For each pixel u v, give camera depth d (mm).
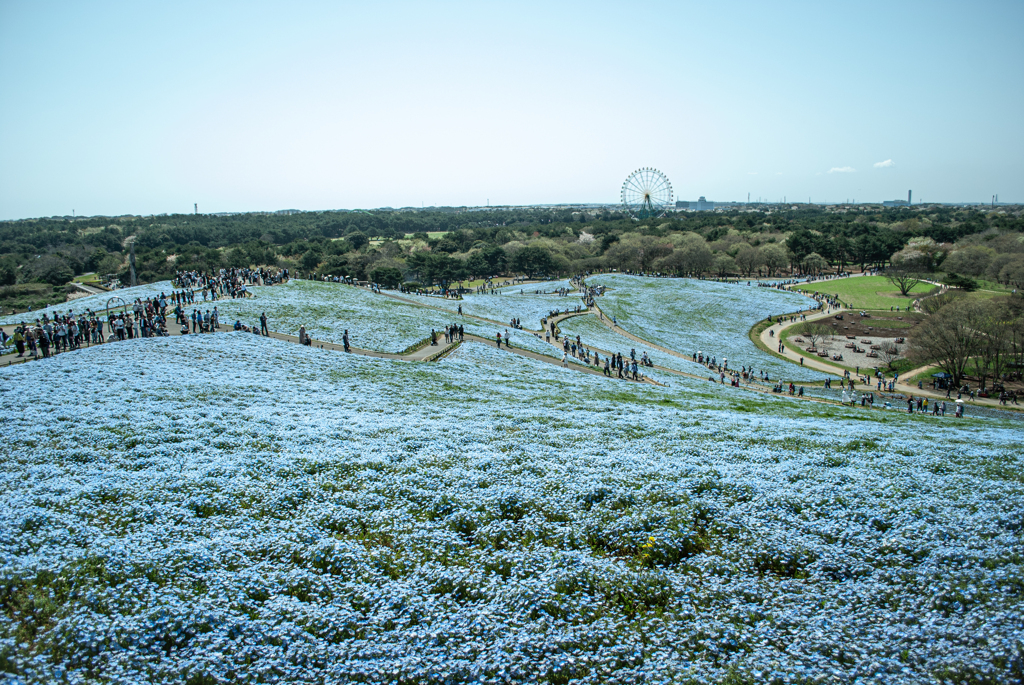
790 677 8328
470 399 30516
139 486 15117
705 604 10695
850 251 172250
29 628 9562
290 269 159250
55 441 18906
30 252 159625
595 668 8727
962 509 14664
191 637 9156
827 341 87188
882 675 8367
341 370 37156
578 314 87875
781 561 12164
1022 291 96562
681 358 67688
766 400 43938
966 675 8344
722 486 16141
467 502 14883
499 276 172625
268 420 22672
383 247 179625
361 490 15555
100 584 10523
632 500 15266
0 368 30172
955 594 10531
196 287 71000
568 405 29719
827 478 17078
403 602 10383
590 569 11828
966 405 56094
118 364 32375
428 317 66188
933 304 94312
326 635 9406
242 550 12031
